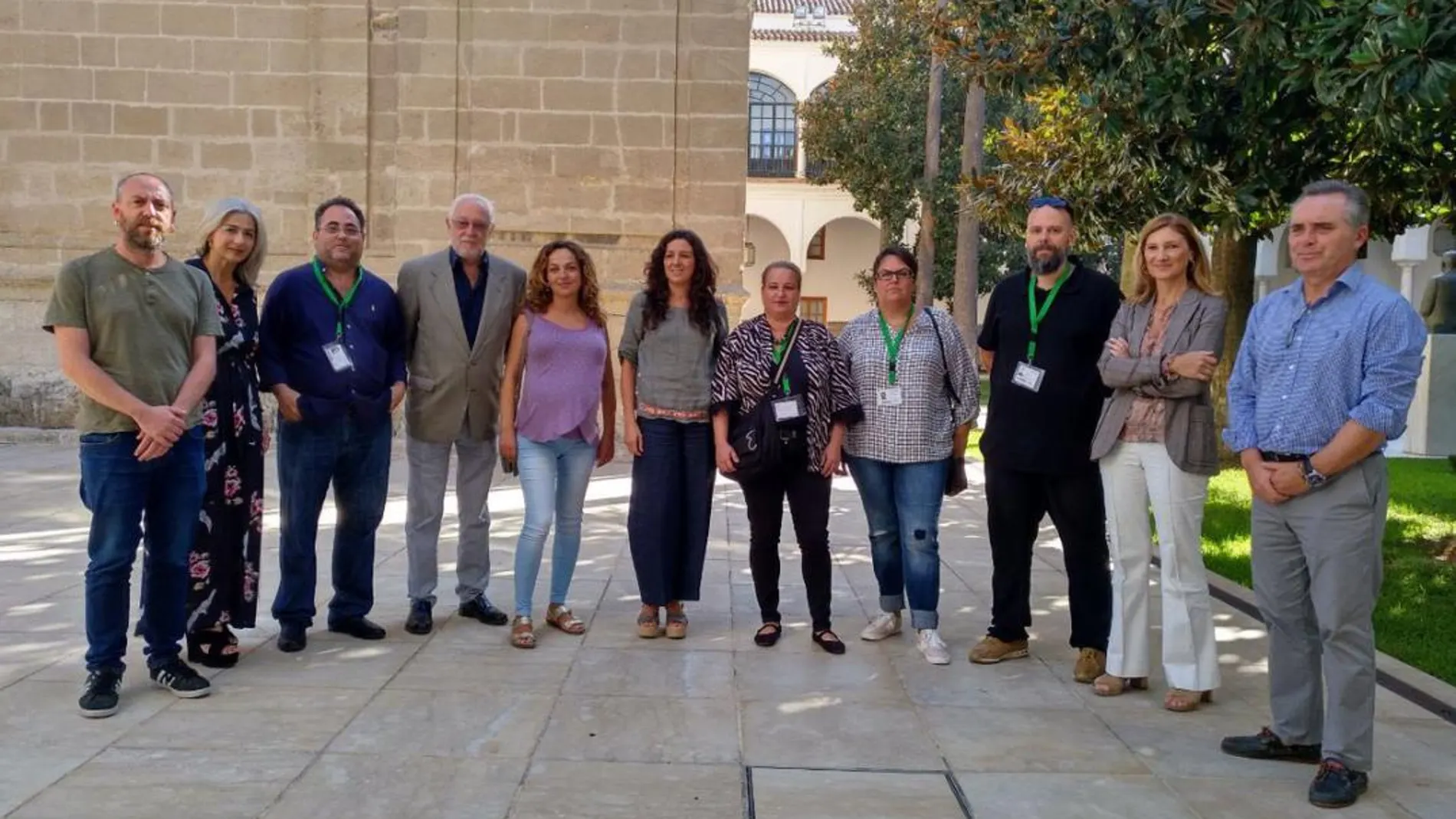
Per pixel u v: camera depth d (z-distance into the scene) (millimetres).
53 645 5559
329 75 14109
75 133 14148
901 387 5684
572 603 6695
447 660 5457
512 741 4375
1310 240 4055
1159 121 7992
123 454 4543
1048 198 5285
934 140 23938
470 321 5883
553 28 13945
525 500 5832
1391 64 5898
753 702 4918
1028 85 8945
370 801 3783
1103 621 5344
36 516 9102
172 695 4840
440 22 13938
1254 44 7160
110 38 14070
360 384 5527
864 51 26297
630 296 13953
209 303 4828
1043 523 10281
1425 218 10000
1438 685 5230
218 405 5156
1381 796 4027
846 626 6289
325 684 5039
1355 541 3969
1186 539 4891
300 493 5496
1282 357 4160
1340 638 3992
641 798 3859
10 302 14297
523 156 14031
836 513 10156
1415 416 15289
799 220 39906
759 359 5641
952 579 7605
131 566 4652
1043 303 5348
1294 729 4289
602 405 6137
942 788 4016
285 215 14250
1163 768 4258
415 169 14055
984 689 5191
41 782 3895
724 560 8031
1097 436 5062
